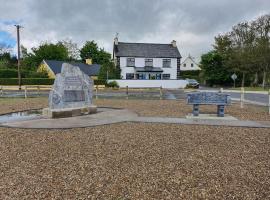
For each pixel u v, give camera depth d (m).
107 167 5.93
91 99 14.06
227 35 61.22
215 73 58.41
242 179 5.29
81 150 7.21
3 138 8.53
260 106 18.25
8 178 5.29
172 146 7.62
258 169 5.84
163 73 55.06
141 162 6.26
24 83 43.97
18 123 10.95
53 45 76.75
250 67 51.44
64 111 12.55
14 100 21.81
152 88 45.84
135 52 54.59
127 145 7.70
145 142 8.04
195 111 12.91
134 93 34.06
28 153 6.94
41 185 4.98
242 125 10.76
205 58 59.53
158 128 10.12
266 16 52.03
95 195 4.59
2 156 6.69
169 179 5.28
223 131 9.66
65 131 9.58
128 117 12.55
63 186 4.94
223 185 5.01
